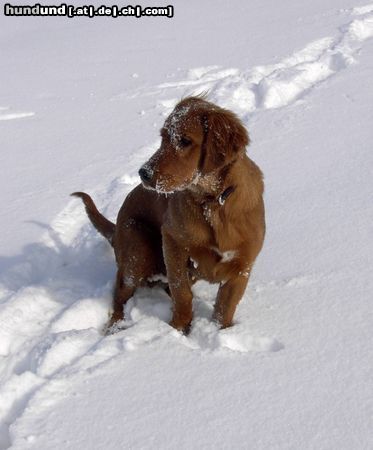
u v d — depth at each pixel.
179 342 2.03
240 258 2.08
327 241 2.42
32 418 1.81
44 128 3.69
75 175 3.10
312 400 1.82
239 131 1.99
